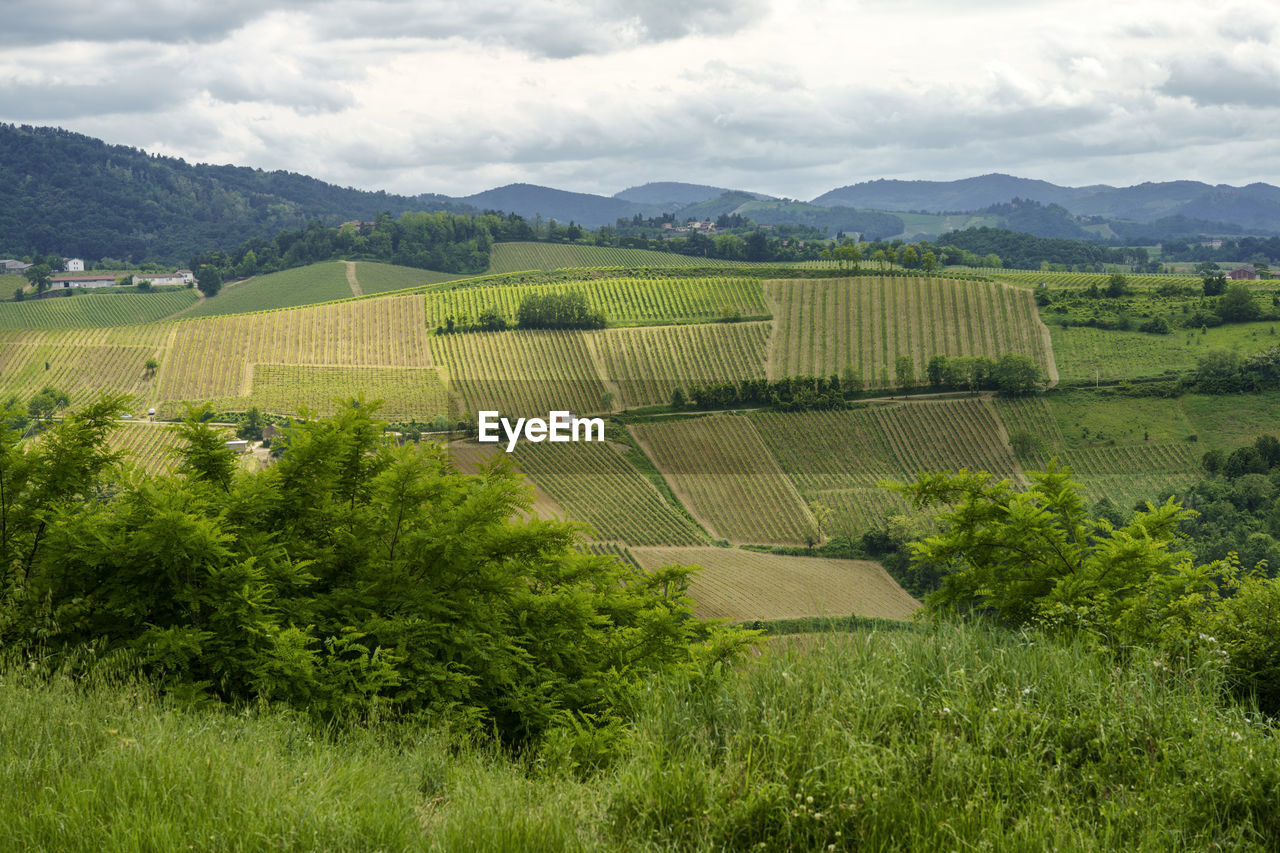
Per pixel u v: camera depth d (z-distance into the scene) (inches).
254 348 6437.0
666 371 6156.5
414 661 312.2
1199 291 6968.5
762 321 6752.0
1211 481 3759.8
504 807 170.9
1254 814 163.2
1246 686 223.5
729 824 161.8
